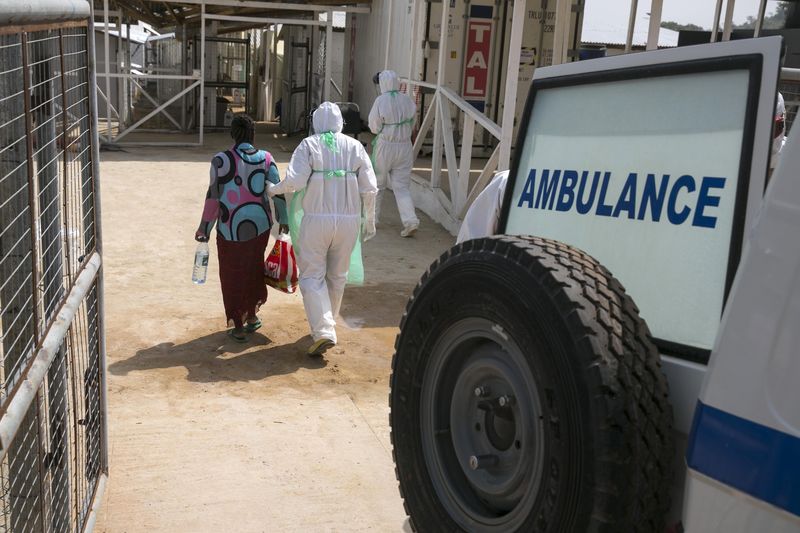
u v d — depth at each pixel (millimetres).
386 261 9086
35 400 2656
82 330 3504
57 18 2658
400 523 3896
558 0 9477
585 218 2451
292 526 3812
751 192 2045
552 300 1989
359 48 20156
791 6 8469
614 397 1855
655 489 1898
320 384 5570
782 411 1601
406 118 10172
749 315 1692
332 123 5918
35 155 2816
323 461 4449
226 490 4086
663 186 2248
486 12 14539
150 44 26594
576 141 2559
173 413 4953
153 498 3965
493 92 14891
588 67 2562
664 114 2295
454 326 2420
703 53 2207
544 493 2023
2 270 2590
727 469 1678
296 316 6984
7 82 2477
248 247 6020
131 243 9039
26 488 2727
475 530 2391
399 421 2707
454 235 10523
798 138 1689
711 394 1729
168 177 13102
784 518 1574
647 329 2027
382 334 6688
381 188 10445
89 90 3422
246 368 5777
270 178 5984
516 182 2770
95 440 3762
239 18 16938
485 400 2352
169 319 6703
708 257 2107
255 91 25594
